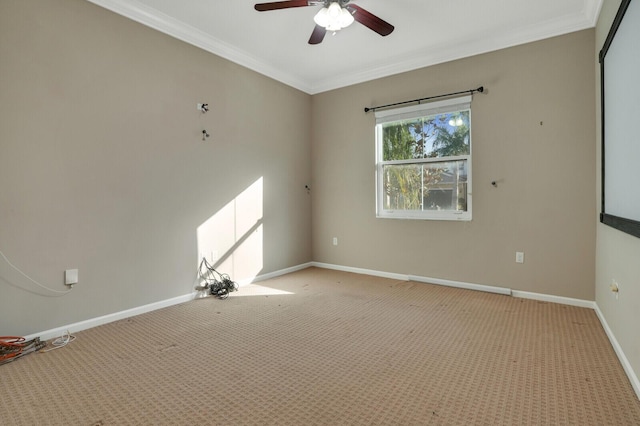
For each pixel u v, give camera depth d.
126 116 2.88
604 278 2.66
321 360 2.15
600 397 1.72
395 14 3.02
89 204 2.67
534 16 3.06
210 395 1.77
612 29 2.15
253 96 4.04
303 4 2.38
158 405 1.68
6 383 1.88
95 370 2.03
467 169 3.72
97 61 2.70
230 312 3.05
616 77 2.14
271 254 4.31
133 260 2.95
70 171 2.56
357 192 4.52
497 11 2.98
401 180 4.18
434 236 3.94
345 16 2.36
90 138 2.67
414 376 1.95
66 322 2.57
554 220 3.25
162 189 3.15
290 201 4.59
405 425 1.53
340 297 3.48
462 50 3.64
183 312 3.05
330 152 4.74
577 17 3.04
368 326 2.71
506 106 3.45
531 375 1.94
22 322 2.36
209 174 3.56
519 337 2.46
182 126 3.30
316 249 4.94
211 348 2.33
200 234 3.48
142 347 2.34
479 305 3.19
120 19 2.84
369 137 4.38
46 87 2.44
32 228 2.39
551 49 3.22
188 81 3.35
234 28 3.28
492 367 2.03
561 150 3.20
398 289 3.75
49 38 2.45
